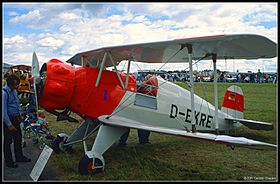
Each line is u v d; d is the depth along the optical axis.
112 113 5.09
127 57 5.44
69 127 8.45
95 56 5.42
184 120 6.16
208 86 25.09
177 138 7.18
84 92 4.90
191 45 4.44
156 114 5.65
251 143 3.88
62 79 4.73
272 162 5.15
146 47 4.64
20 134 4.93
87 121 5.44
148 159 5.27
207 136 4.29
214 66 5.29
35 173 4.15
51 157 5.27
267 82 35.34
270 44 4.30
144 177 4.33
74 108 4.92
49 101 4.75
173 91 6.01
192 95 4.49
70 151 5.61
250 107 12.98
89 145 6.20
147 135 6.56
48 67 4.72
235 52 5.10
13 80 4.52
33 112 6.43
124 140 6.26
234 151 5.91
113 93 5.11
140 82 5.61
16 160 4.98
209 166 4.89
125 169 4.68
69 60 6.29
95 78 5.03
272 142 6.55
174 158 5.37
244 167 4.86
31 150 5.86
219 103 14.48
